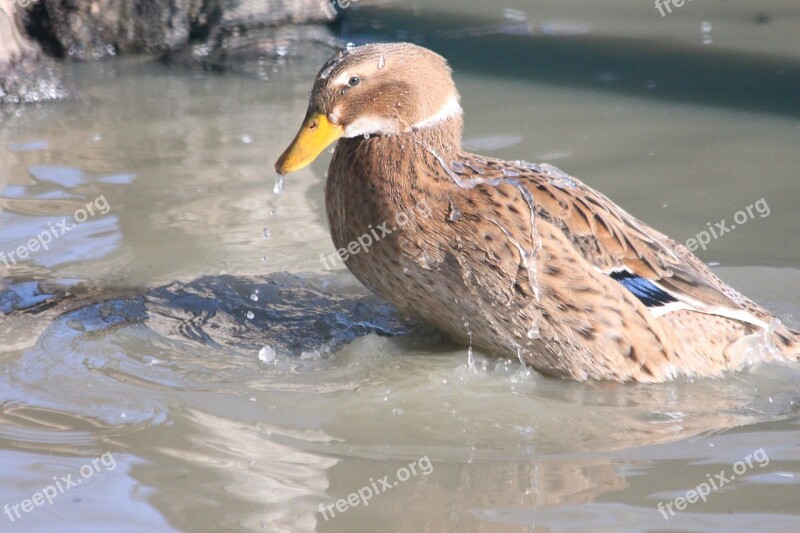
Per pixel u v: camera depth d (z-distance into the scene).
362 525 7.47
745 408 9.50
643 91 18.14
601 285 9.71
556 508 7.66
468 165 10.09
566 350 9.85
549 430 8.98
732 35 21.25
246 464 8.28
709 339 10.29
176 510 7.64
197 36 21.19
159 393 9.44
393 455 8.48
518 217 9.61
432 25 22.30
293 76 19.56
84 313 11.00
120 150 15.61
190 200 13.87
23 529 7.44
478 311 9.91
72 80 19.42
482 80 18.78
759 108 17.20
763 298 11.52
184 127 16.69
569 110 17.17
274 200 13.98
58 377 9.66
